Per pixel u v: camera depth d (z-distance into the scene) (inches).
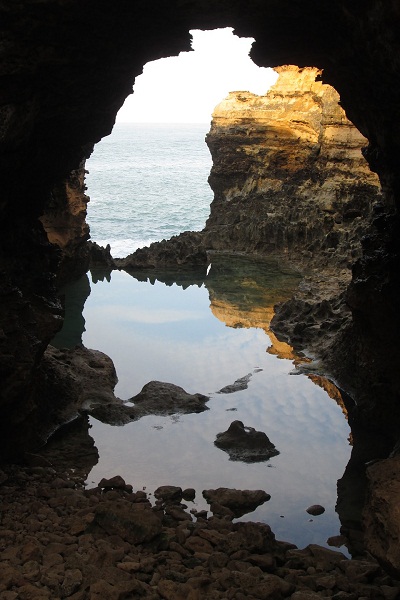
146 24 413.4
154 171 3472.0
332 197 1047.0
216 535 343.0
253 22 420.2
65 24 373.7
